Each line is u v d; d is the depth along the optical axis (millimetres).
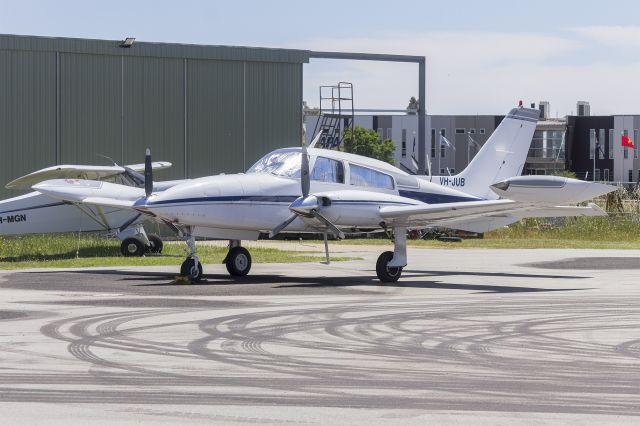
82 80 110500
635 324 39562
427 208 56219
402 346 33406
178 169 115312
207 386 26328
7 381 26906
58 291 51875
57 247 80938
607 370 28906
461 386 26438
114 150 112188
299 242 108375
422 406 23938
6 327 37625
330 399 24719
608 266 75062
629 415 23031
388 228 59375
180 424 22047
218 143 117250
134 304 45719
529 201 53938
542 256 86938
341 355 31484
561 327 38531
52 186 73750
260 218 57625
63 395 25078
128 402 24266
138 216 76688
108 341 34219
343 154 60875
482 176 69000
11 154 107062
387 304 46625
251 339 34906
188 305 45438
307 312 43031
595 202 133000
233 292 52000
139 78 113312
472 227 63469
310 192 58031
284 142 120812
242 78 118312
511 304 47000
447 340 34875
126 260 73562
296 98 121375
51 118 109000
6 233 76688
